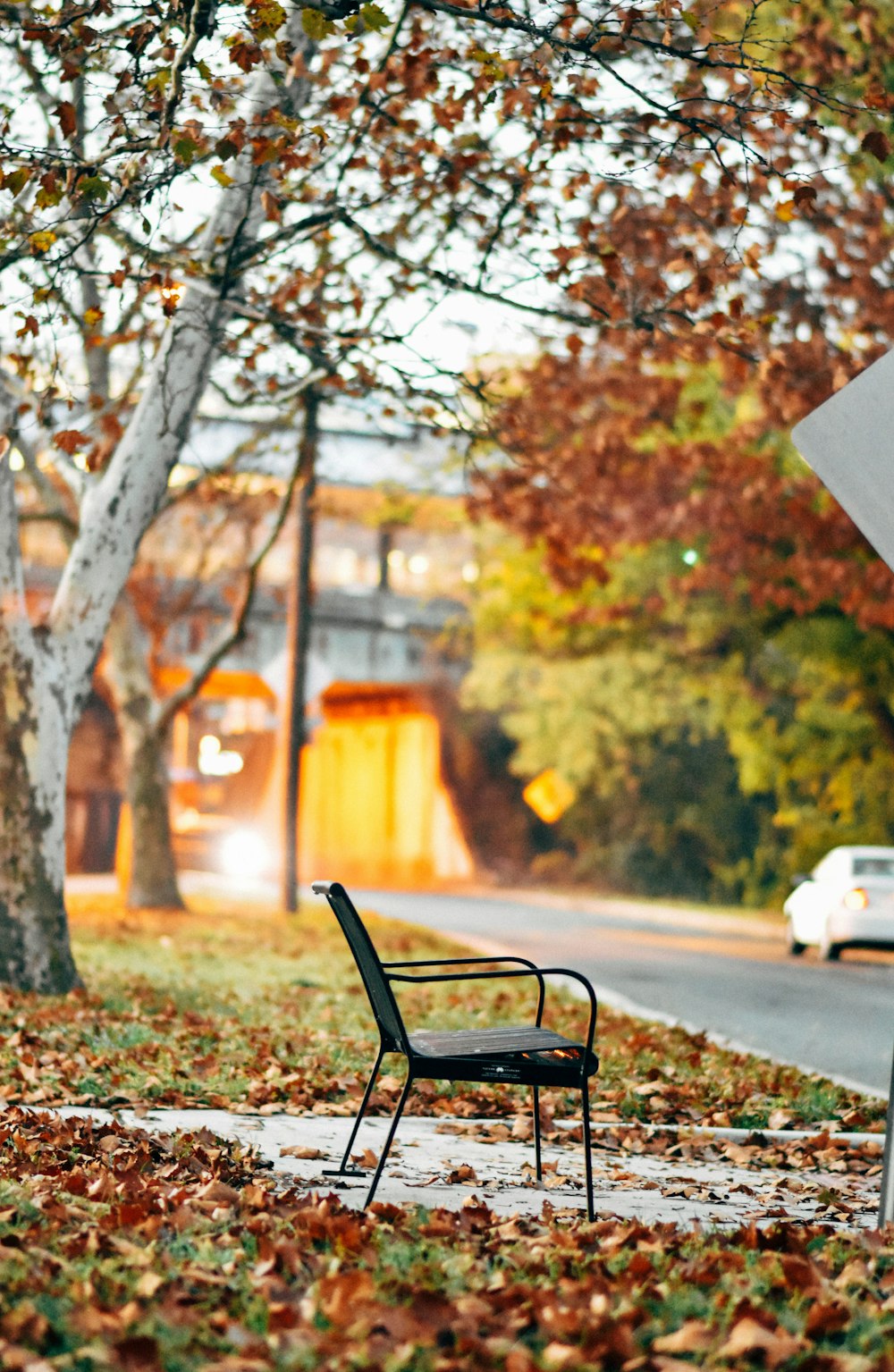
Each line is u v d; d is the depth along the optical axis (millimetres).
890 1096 5344
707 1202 6012
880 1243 4957
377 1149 6852
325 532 49531
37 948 12273
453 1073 5395
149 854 25359
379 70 10148
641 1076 9344
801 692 32812
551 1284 4301
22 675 12258
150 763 25359
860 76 12648
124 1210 4832
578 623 30156
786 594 23250
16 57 10664
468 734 56375
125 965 15414
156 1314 3838
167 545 31641
